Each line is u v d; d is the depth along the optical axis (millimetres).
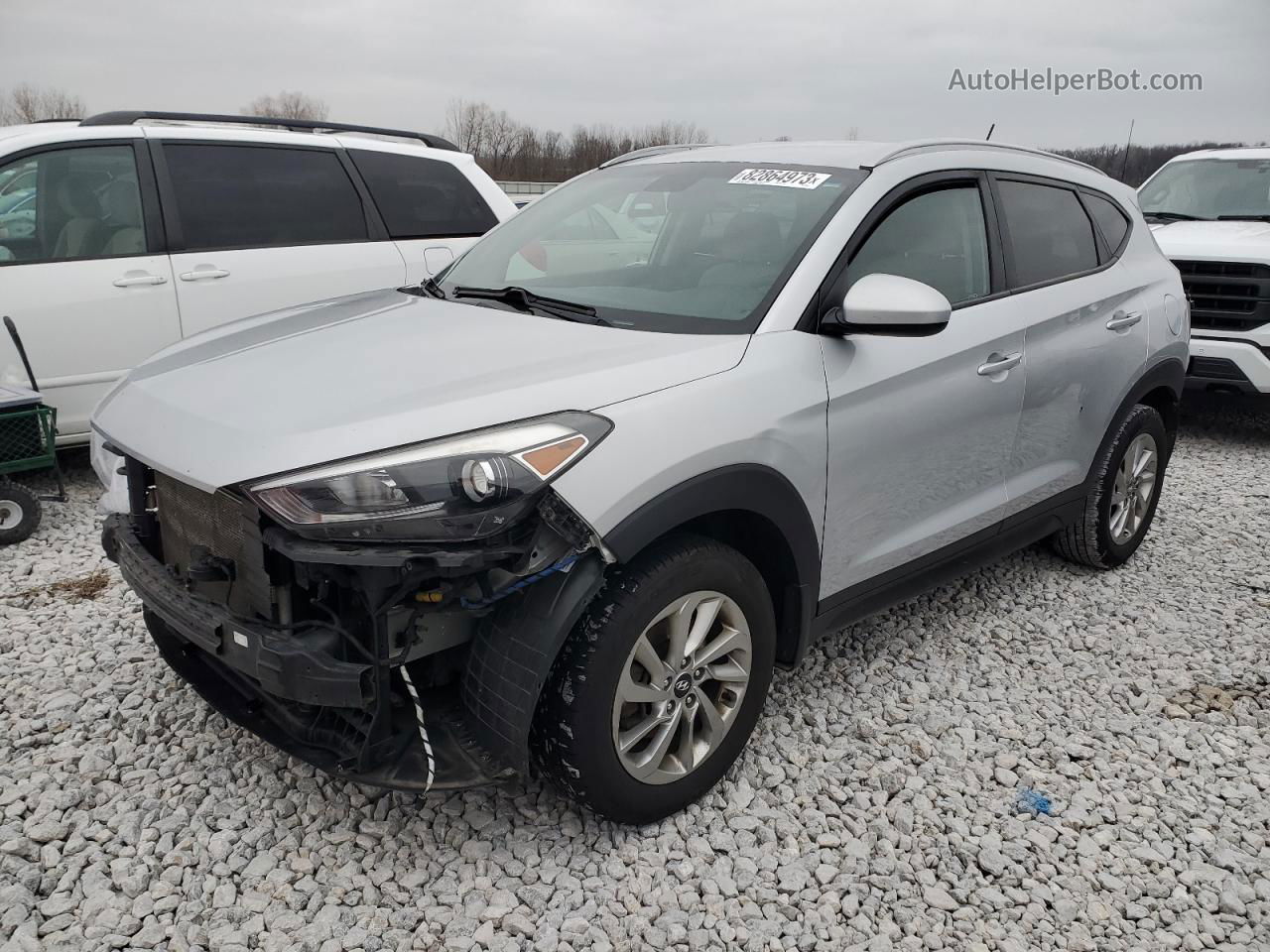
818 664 3615
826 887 2525
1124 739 3244
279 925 2312
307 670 2180
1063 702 3451
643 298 3006
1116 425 4191
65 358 4992
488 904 2416
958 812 2828
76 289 4977
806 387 2729
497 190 6516
